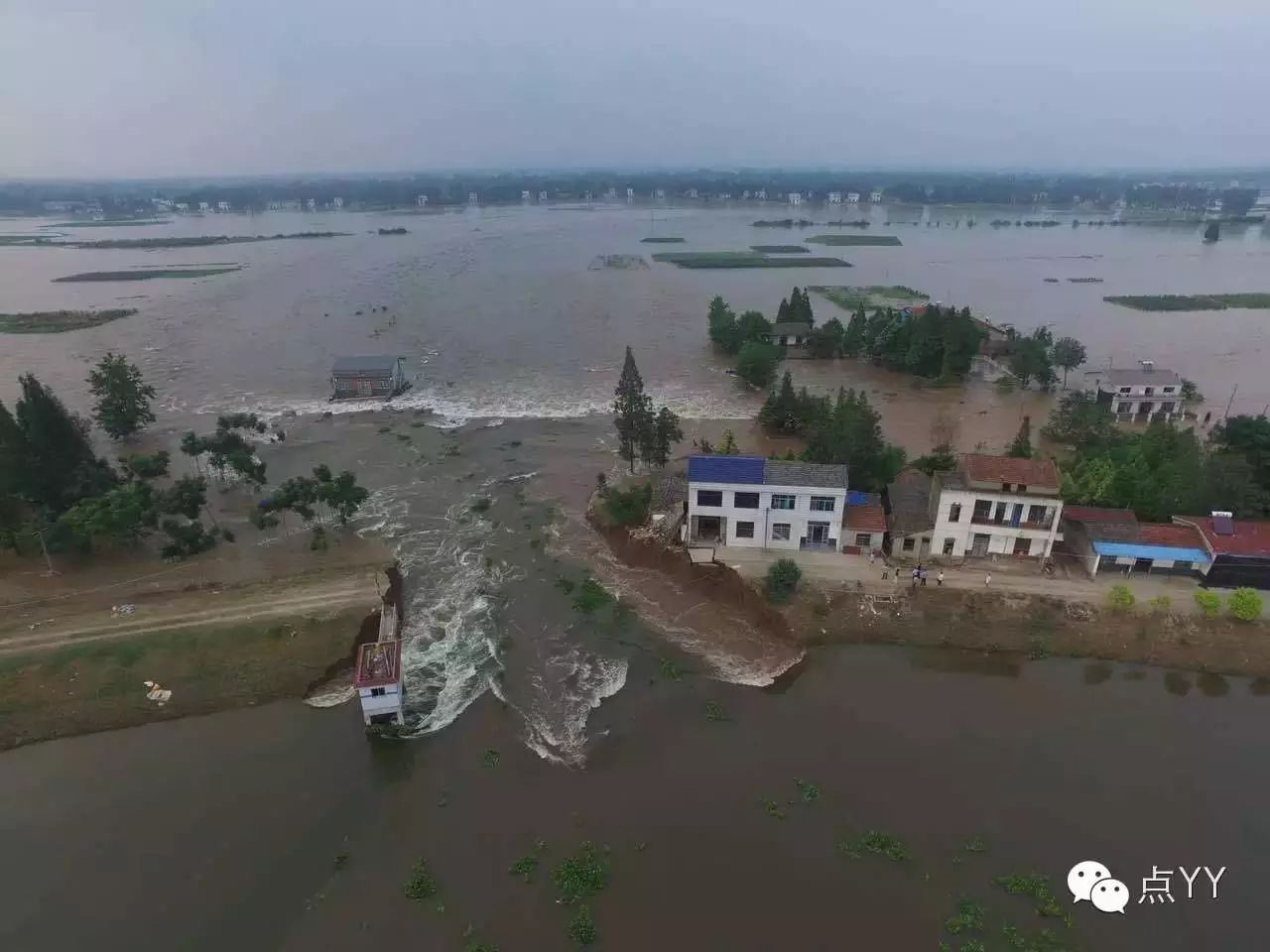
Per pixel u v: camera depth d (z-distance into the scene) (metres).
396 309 159.25
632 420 79.38
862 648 54.03
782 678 51.22
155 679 49.91
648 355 127.00
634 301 167.00
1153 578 58.75
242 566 63.19
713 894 36.25
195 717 48.31
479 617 57.41
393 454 87.44
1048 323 151.75
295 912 35.69
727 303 164.38
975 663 52.72
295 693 49.97
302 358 125.69
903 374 119.12
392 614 55.28
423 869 37.62
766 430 93.88
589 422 97.06
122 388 91.19
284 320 150.88
